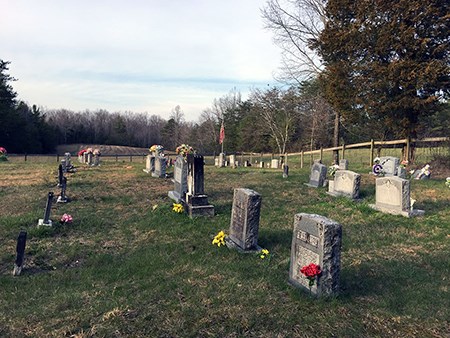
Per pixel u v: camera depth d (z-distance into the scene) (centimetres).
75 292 557
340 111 2327
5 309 505
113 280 605
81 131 8325
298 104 4378
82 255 736
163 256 709
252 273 619
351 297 521
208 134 6769
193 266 655
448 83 1884
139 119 10188
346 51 2189
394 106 1980
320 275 514
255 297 523
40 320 469
